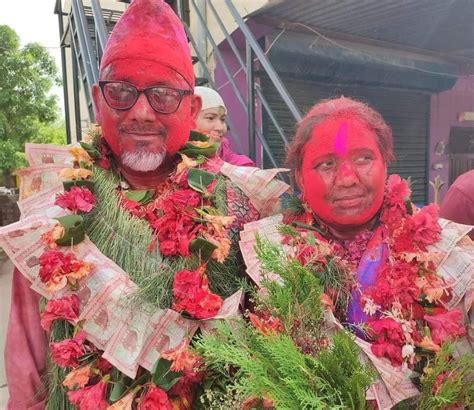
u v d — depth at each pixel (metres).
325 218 1.17
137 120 1.23
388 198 1.20
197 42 4.21
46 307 1.12
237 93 3.04
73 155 1.29
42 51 10.73
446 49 4.23
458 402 0.92
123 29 1.25
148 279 1.16
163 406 1.05
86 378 1.10
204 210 1.28
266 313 0.97
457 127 4.96
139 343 1.11
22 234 1.18
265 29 3.69
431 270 1.11
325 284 1.13
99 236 1.23
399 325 1.04
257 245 1.00
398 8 3.29
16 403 1.27
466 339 1.08
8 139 10.16
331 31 3.80
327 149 1.12
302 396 0.75
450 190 1.72
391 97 4.54
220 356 0.83
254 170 1.41
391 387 0.99
